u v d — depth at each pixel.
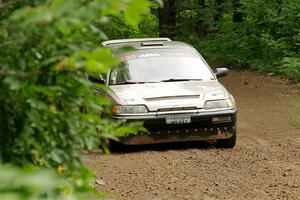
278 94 28.50
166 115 16.81
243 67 37.12
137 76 18.19
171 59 18.95
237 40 37.88
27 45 4.61
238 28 38.47
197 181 13.80
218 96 17.47
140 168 14.95
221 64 39.09
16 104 4.87
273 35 36.09
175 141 17.06
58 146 5.10
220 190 13.07
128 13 4.02
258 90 29.89
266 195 12.69
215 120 17.19
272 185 13.52
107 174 14.27
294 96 27.70
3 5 4.80
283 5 35.31
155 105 16.81
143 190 13.01
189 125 17.03
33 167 4.97
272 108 25.25
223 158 16.19
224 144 17.70
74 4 3.91
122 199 12.28
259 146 17.92
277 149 17.55
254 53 36.94
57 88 4.39
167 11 46.00
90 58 3.98
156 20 50.44
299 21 34.75
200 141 18.50
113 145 16.80
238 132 20.39
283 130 20.73
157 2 5.14
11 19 3.88
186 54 19.33
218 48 39.97
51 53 4.65
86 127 5.17
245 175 14.42
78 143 5.18
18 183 2.83
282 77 32.72
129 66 18.42
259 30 36.81
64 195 5.20
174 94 17.20
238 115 23.94
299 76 30.67
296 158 16.36
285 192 12.92
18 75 4.46
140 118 16.64
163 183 13.60
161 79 18.22
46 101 4.97
